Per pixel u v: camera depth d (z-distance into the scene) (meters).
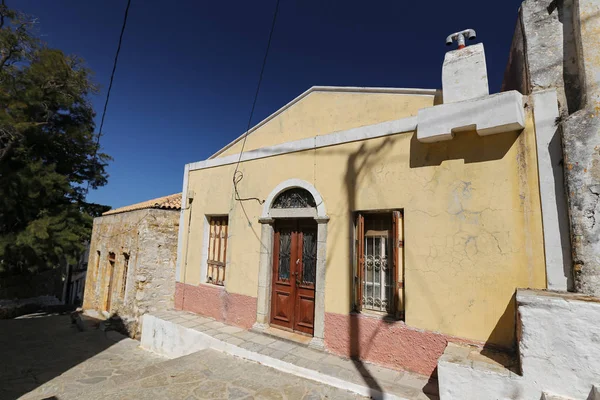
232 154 7.37
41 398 4.78
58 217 12.82
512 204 3.79
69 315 13.24
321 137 5.60
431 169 4.38
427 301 4.19
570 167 3.40
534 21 4.09
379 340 4.50
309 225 5.81
